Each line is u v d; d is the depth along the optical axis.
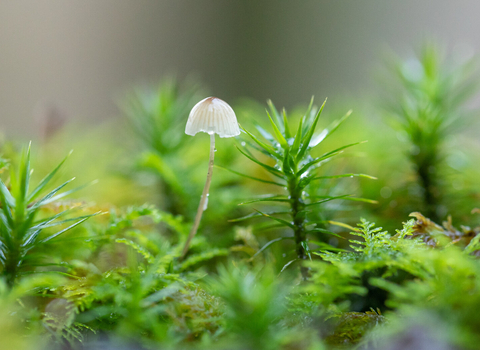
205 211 0.23
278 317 0.17
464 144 0.26
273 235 0.22
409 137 0.23
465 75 0.23
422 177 0.22
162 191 0.23
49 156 0.25
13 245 0.18
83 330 0.17
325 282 0.17
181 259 0.20
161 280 0.18
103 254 0.20
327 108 0.35
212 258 0.21
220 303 0.17
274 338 0.17
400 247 0.18
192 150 0.26
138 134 0.25
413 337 0.16
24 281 0.17
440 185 0.22
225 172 0.24
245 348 0.17
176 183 0.23
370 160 0.26
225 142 0.25
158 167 0.23
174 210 0.23
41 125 0.26
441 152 0.23
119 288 0.18
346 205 0.22
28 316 0.17
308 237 0.21
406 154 0.23
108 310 0.17
